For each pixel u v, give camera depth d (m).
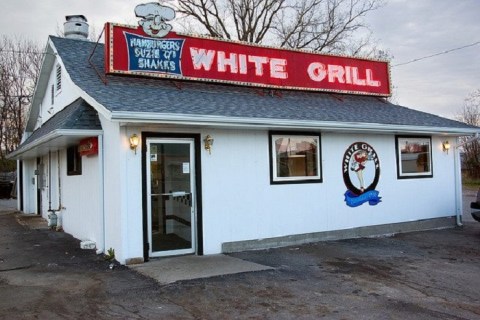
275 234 9.17
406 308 5.29
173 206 8.01
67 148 11.21
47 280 6.47
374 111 11.64
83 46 11.59
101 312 5.07
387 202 11.05
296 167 9.59
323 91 12.09
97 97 7.81
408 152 11.59
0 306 5.29
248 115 8.41
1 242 9.94
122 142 7.45
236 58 10.73
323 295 5.77
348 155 10.42
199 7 26.98
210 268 7.12
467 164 34.06
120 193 7.41
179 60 9.96
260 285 6.20
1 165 32.56
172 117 7.35
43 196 15.02
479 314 5.10
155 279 6.43
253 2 27.16
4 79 32.69
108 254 7.84
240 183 8.77
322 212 9.91
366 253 8.59
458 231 11.51
